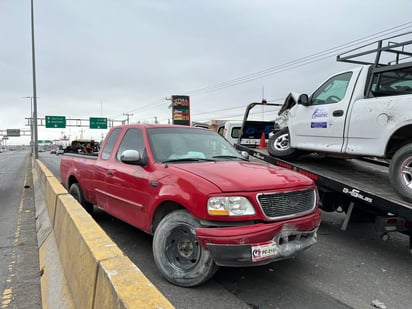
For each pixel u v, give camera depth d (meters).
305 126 5.97
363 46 5.31
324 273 4.04
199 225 3.34
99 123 58.47
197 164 4.04
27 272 4.11
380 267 4.29
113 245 2.48
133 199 4.36
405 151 4.08
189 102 61.47
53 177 7.41
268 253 3.20
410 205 3.87
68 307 2.69
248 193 3.26
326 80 5.82
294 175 3.91
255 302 3.28
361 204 4.87
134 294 1.73
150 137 4.58
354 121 4.98
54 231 4.53
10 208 8.22
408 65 4.38
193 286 3.51
